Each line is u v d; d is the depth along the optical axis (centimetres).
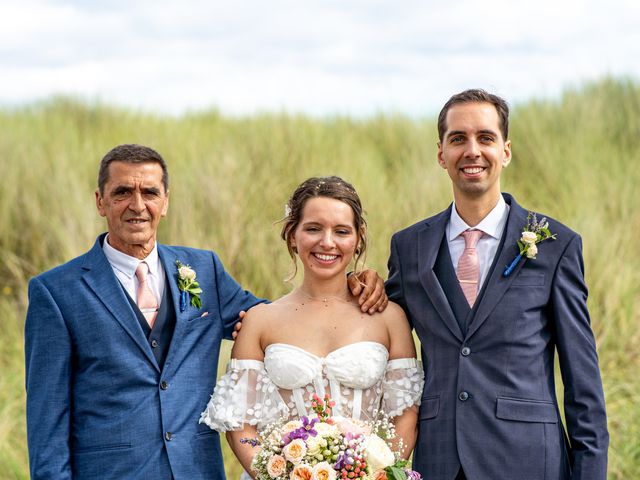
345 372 322
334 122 1023
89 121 1069
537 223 325
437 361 322
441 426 315
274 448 296
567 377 313
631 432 530
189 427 322
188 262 347
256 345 336
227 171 786
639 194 775
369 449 289
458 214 331
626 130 945
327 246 329
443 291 325
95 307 320
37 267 719
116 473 310
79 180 805
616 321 622
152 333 325
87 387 317
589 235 670
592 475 303
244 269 680
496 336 312
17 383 591
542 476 304
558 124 941
